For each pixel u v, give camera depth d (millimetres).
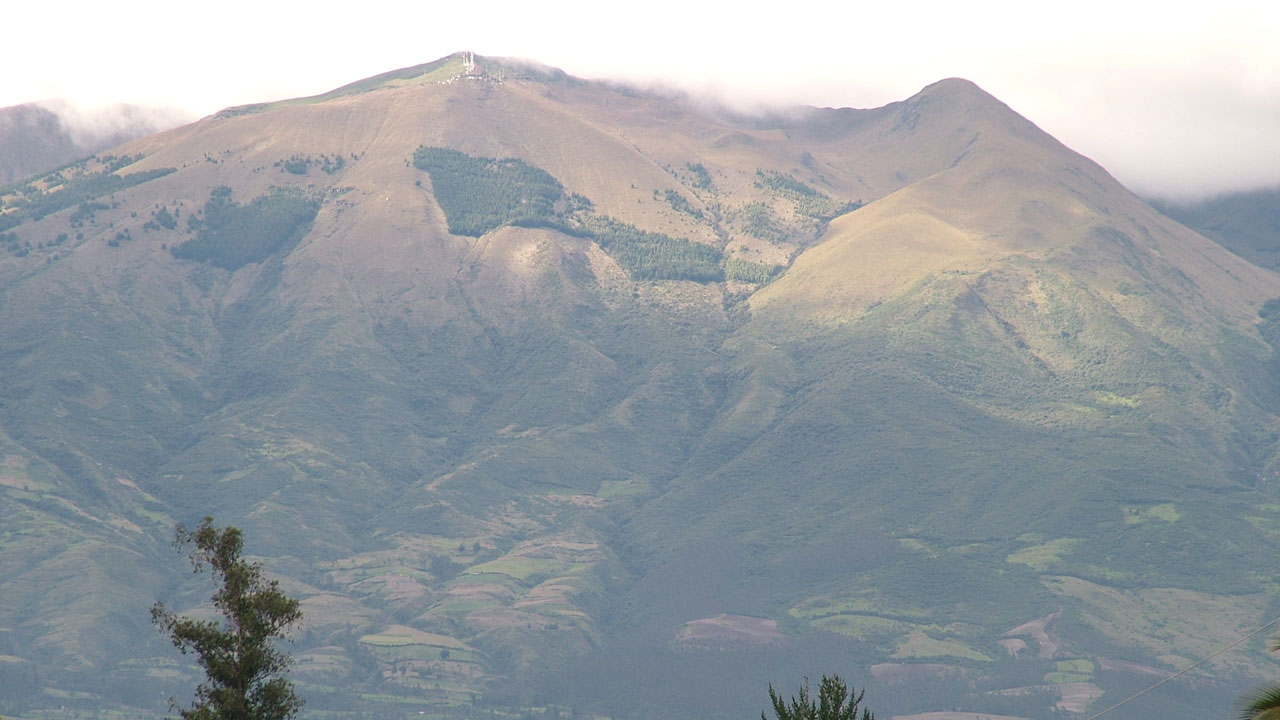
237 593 80250
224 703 76750
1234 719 32469
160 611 79438
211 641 78375
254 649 78688
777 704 61562
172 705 79688
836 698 60719
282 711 78812
